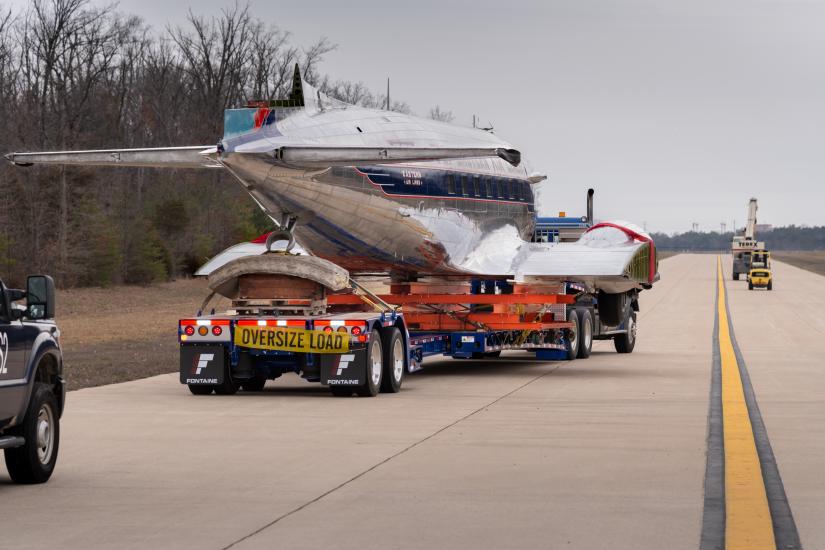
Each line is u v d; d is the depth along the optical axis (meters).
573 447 12.53
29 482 10.28
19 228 56.00
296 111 18.80
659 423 14.68
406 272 22.20
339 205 19.17
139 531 8.32
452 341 22.23
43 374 11.03
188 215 71.12
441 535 8.15
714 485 10.16
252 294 18.75
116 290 60.16
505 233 23.47
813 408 16.42
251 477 10.65
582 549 7.70
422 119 21.47
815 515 8.85
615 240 23.84
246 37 92.31
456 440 13.10
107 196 66.12
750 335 35.59
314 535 8.16
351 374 17.91
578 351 26.72
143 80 87.12
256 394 18.70
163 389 19.50
